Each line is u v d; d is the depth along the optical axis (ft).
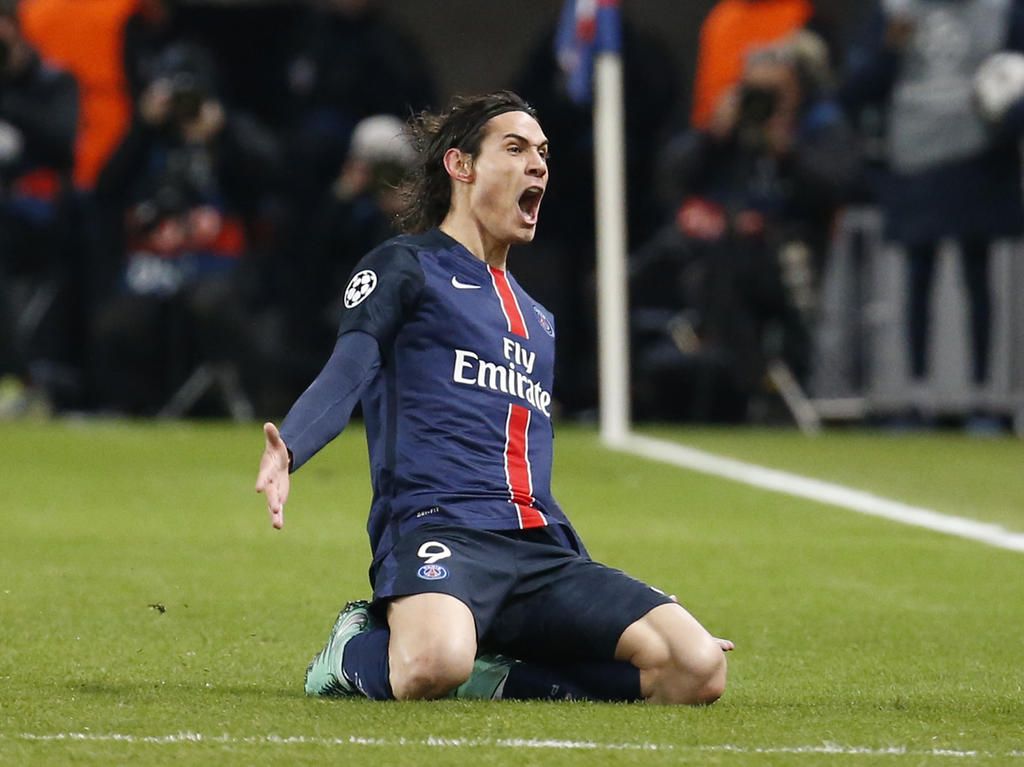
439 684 52.95
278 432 52.34
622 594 54.85
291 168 172.55
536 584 55.52
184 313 166.20
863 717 52.85
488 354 57.62
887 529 104.42
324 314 169.37
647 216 177.47
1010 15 157.48
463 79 205.26
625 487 120.98
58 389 171.73
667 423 172.96
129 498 110.42
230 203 164.96
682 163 167.02
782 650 67.36
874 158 171.83
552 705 53.36
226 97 179.22
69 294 171.83
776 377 168.55
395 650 53.36
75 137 166.40
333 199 165.58
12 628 67.72
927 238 161.48
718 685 54.03
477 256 59.11
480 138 59.00
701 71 179.63
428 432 56.75
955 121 158.61
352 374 55.06
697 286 167.63
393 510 56.59
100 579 80.38
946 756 47.32
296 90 174.81
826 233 166.09
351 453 139.54
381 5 199.72
